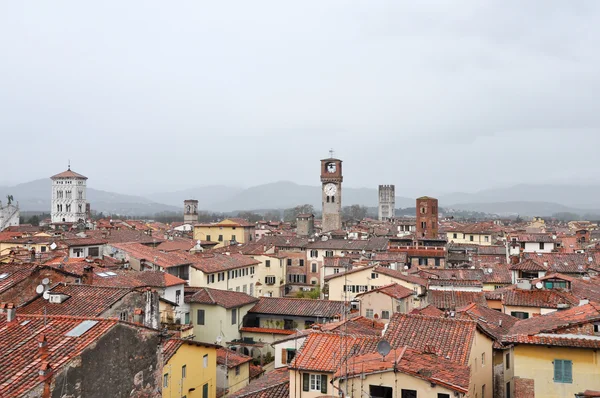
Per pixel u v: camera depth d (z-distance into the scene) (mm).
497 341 48969
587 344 37344
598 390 36844
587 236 188375
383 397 34219
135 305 50250
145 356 34469
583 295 64938
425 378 33094
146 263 93000
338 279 94688
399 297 70500
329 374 38375
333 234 188125
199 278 100438
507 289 71500
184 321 82938
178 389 52562
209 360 58875
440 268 121250
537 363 38500
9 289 48812
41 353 29188
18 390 26172
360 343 41562
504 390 49750
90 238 117938
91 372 30156
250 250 144250
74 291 50219
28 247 115938
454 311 57250
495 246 170500
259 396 42125
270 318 87375
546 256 100250
